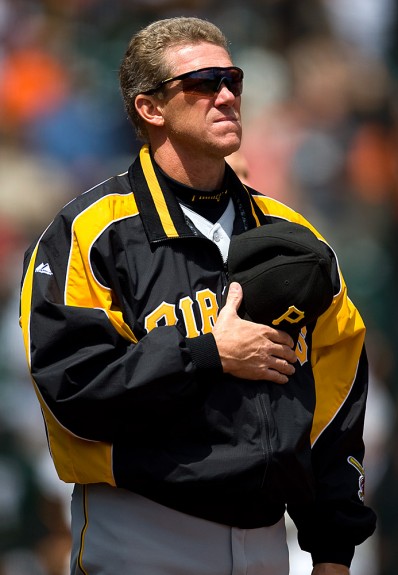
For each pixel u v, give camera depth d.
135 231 10.18
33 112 30.83
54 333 9.75
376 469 22.94
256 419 9.83
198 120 10.23
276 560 10.48
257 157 30.03
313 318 10.11
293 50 32.81
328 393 10.82
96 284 9.95
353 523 10.60
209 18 33.28
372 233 30.02
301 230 10.23
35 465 23.84
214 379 9.84
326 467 10.68
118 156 30.50
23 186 29.08
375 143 31.39
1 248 27.62
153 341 9.61
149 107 10.55
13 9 32.56
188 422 9.76
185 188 10.49
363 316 28.30
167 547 9.98
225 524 10.05
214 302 10.18
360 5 34.34
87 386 9.57
